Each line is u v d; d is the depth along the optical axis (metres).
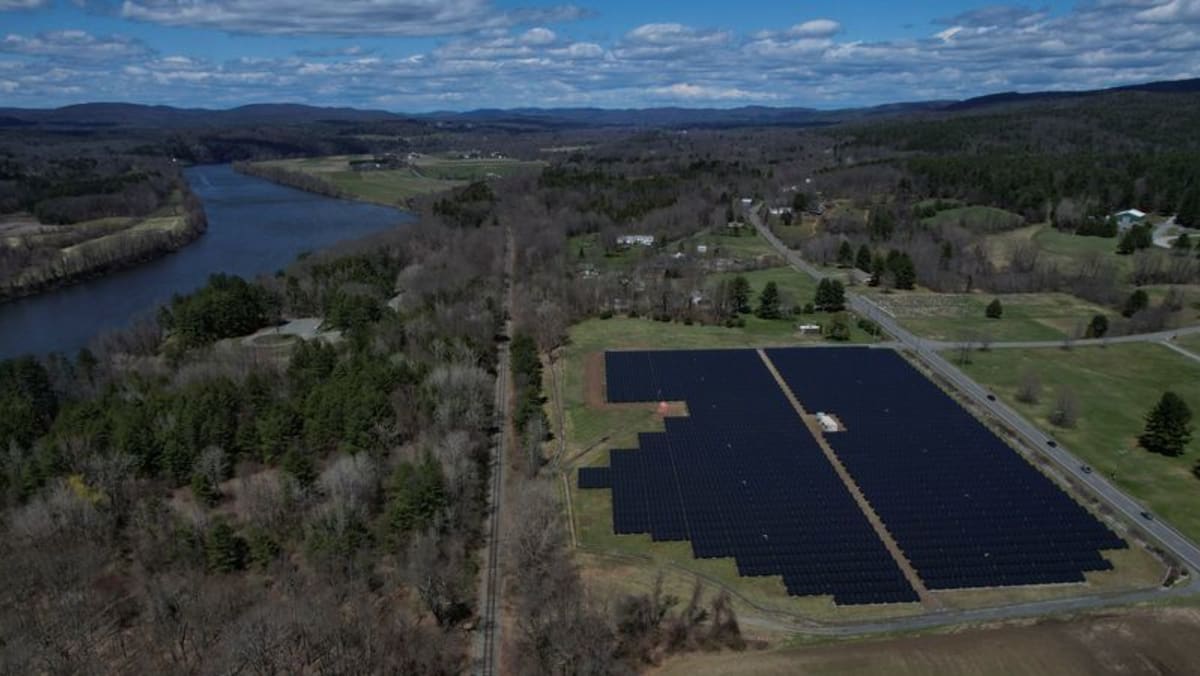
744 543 119.69
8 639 96.69
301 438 143.88
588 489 136.38
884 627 102.00
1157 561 115.31
